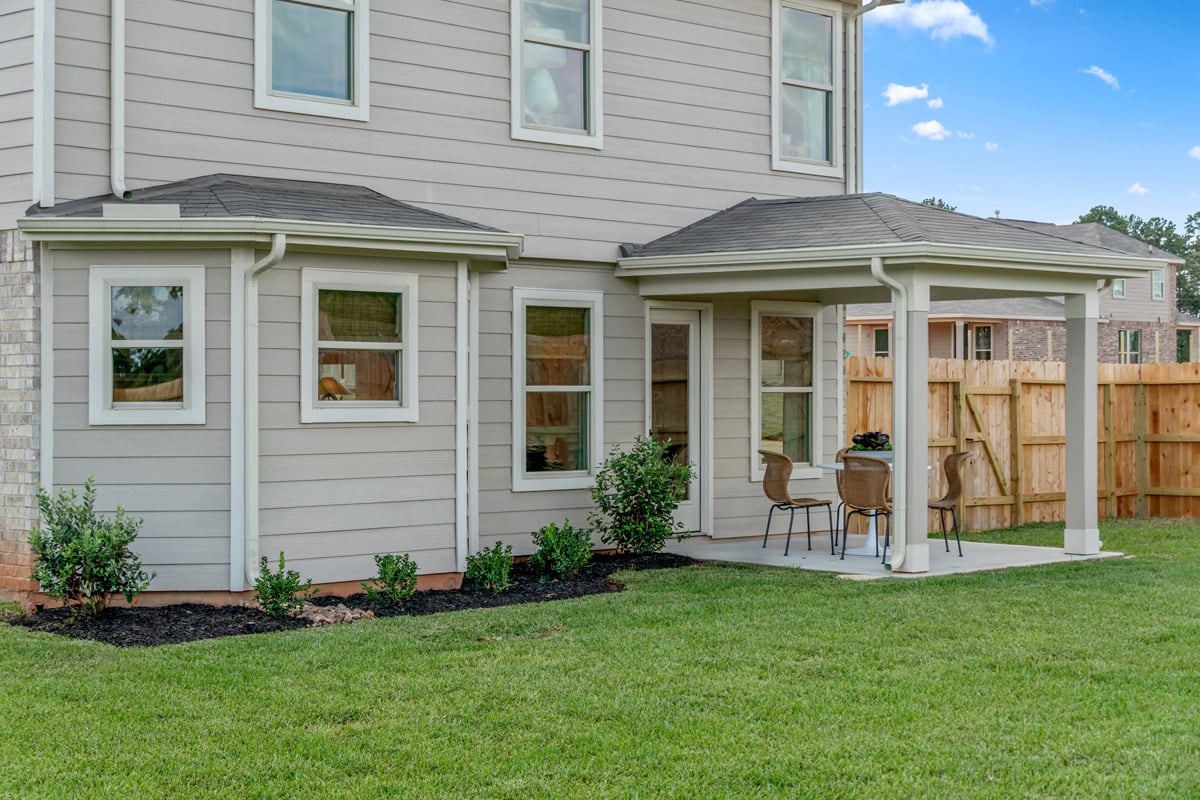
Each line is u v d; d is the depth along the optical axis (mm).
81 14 8664
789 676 6340
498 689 6031
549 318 11148
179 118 9102
